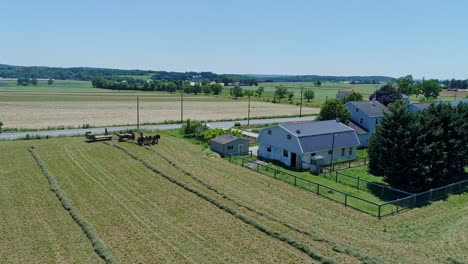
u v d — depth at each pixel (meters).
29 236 25.14
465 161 42.16
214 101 160.25
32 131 70.06
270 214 30.62
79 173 40.44
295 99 172.50
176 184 37.72
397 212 32.31
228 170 44.22
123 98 168.50
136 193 34.66
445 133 40.69
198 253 23.55
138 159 47.19
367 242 26.12
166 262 22.27
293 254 23.86
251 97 187.50
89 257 22.58
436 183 41.28
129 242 24.72
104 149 52.84
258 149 53.12
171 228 27.19
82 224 26.86
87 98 164.50
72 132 69.31
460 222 30.47
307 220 29.77
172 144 58.84
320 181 40.97
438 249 25.41
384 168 39.97
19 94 184.25
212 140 54.91
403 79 151.50
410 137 38.00
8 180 37.00
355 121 63.09
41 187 35.22
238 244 25.02
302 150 45.56
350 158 51.81
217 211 30.75
